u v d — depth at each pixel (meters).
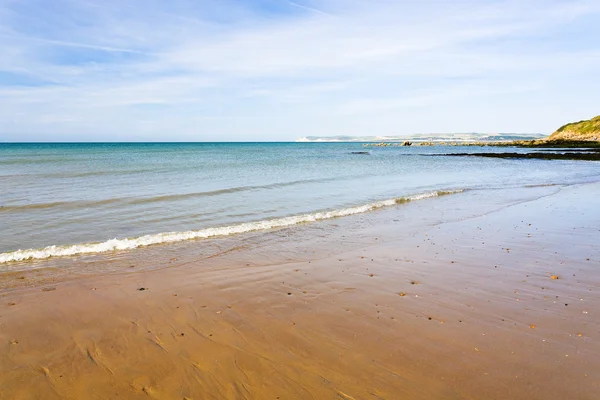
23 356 4.44
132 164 37.56
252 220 12.74
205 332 5.06
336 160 50.44
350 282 7.00
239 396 3.76
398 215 13.82
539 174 31.28
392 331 5.08
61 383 3.95
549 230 11.27
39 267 7.83
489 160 51.34
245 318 5.48
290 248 9.45
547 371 4.14
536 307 5.82
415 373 4.13
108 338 4.88
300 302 6.08
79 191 18.22
